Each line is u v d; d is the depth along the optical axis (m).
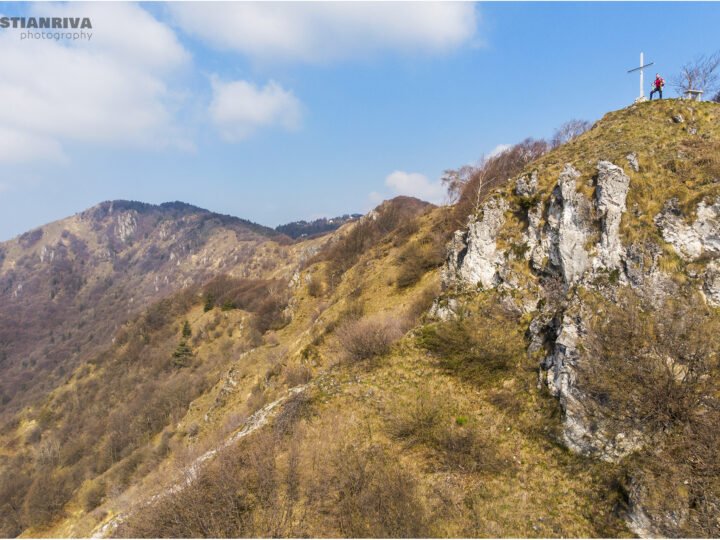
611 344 13.68
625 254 16.08
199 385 56.84
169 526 12.91
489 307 21.25
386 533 11.38
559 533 11.13
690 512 9.96
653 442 11.54
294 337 51.41
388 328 25.44
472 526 11.61
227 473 14.20
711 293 14.19
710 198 15.36
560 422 14.33
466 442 14.68
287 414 18.31
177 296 115.69
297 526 12.30
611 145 21.77
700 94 24.48
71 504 47.41
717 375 11.69
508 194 23.98
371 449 15.31
